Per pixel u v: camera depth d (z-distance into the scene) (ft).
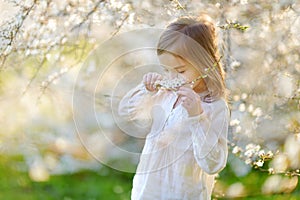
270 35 11.55
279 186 13.75
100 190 16.97
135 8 10.69
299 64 11.68
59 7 11.21
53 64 11.81
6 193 16.38
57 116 15.11
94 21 10.69
